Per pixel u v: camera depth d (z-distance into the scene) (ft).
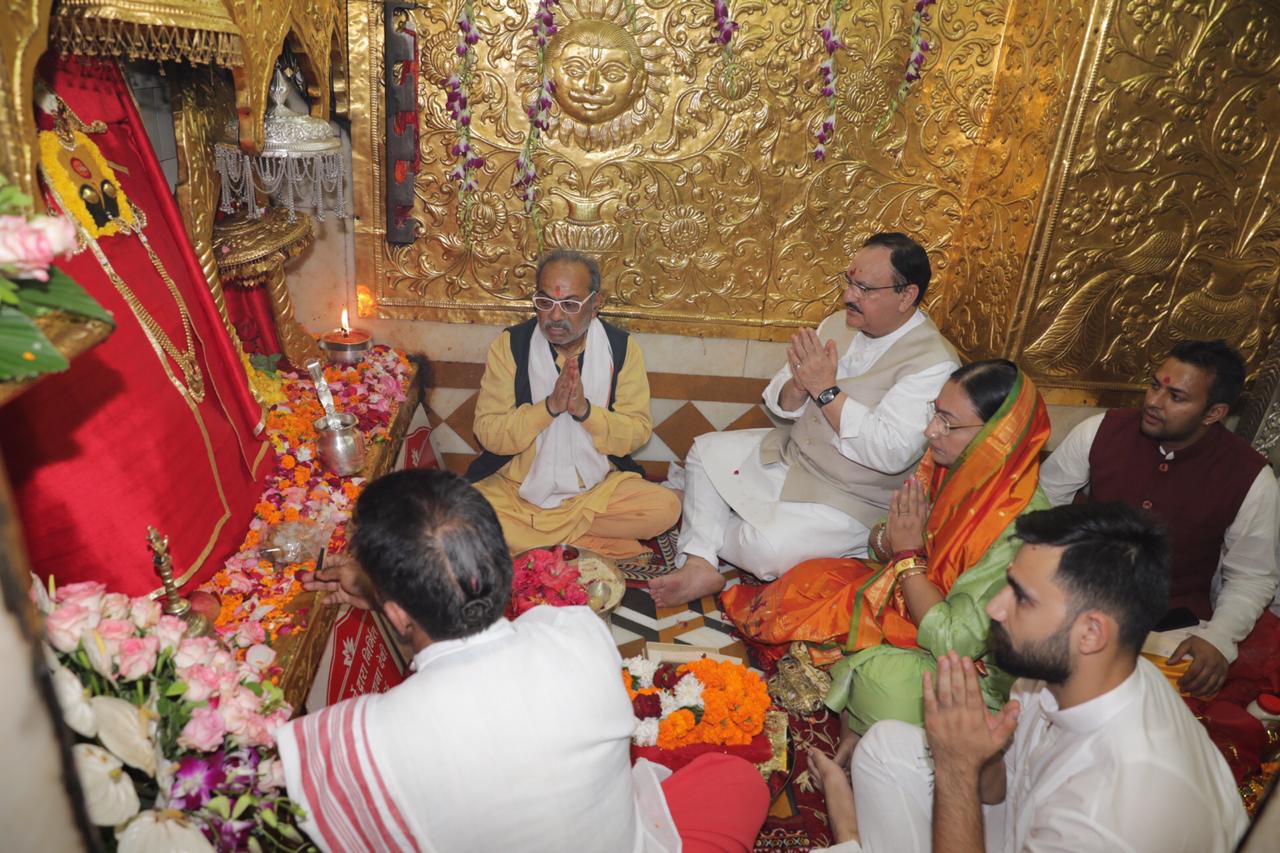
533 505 11.23
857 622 8.81
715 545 11.10
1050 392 12.10
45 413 5.58
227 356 8.02
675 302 12.93
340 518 8.18
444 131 11.69
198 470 6.98
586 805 4.81
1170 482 9.27
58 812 3.11
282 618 6.75
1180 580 9.35
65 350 3.78
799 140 12.14
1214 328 11.89
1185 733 5.15
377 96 11.20
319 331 12.61
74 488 5.72
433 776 4.50
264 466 8.48
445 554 4.65
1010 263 11.66
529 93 11.60
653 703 7.86
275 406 9.40
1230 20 10.29
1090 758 5.15
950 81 12.03
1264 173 11.11
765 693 8.05
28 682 2.88
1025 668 5.32
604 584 9.27
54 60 6.44
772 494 11.06
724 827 6.13
